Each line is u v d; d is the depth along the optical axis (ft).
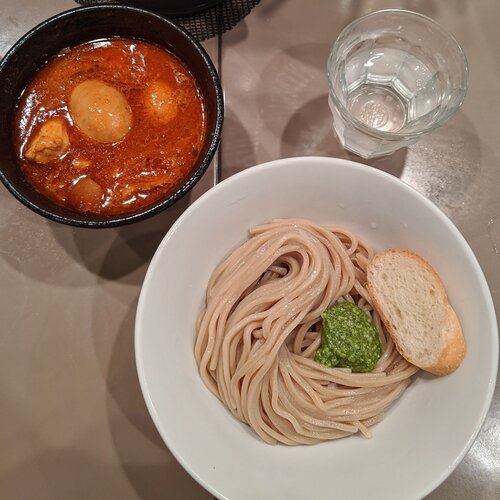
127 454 1.16
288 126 1.33
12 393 1.19
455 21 1.38
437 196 1.29
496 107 1.34
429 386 1.08
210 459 1.00
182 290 1.11
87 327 1.22
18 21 1.37
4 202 1.29
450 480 1.14
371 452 1.06
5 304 1.24
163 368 1.03
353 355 1.07
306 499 1.01
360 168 1.08
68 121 1.16
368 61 1.32
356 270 1.20
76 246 1.26
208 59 1.10
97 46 1.19
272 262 1.15
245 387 1.09
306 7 1.39
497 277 1.24
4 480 1.15
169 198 1.04
